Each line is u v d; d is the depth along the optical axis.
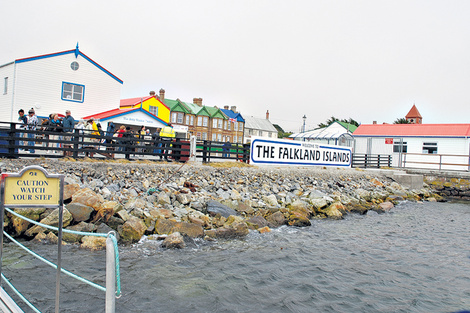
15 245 9.05
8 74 28.41
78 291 6.86
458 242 12.66
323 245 11.20
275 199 15.80
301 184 20.69
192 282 7.70
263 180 19.48
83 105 30.88
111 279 3.44
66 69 29.81
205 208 13.17
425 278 8.81
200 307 6.66
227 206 13.48
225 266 8.77
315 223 14.40
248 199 15.03
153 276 7.84
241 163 21.81
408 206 21.48
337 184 22.80
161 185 14.85
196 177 17.02
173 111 61.62
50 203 3.92
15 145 14.20
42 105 28.80
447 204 24.16
